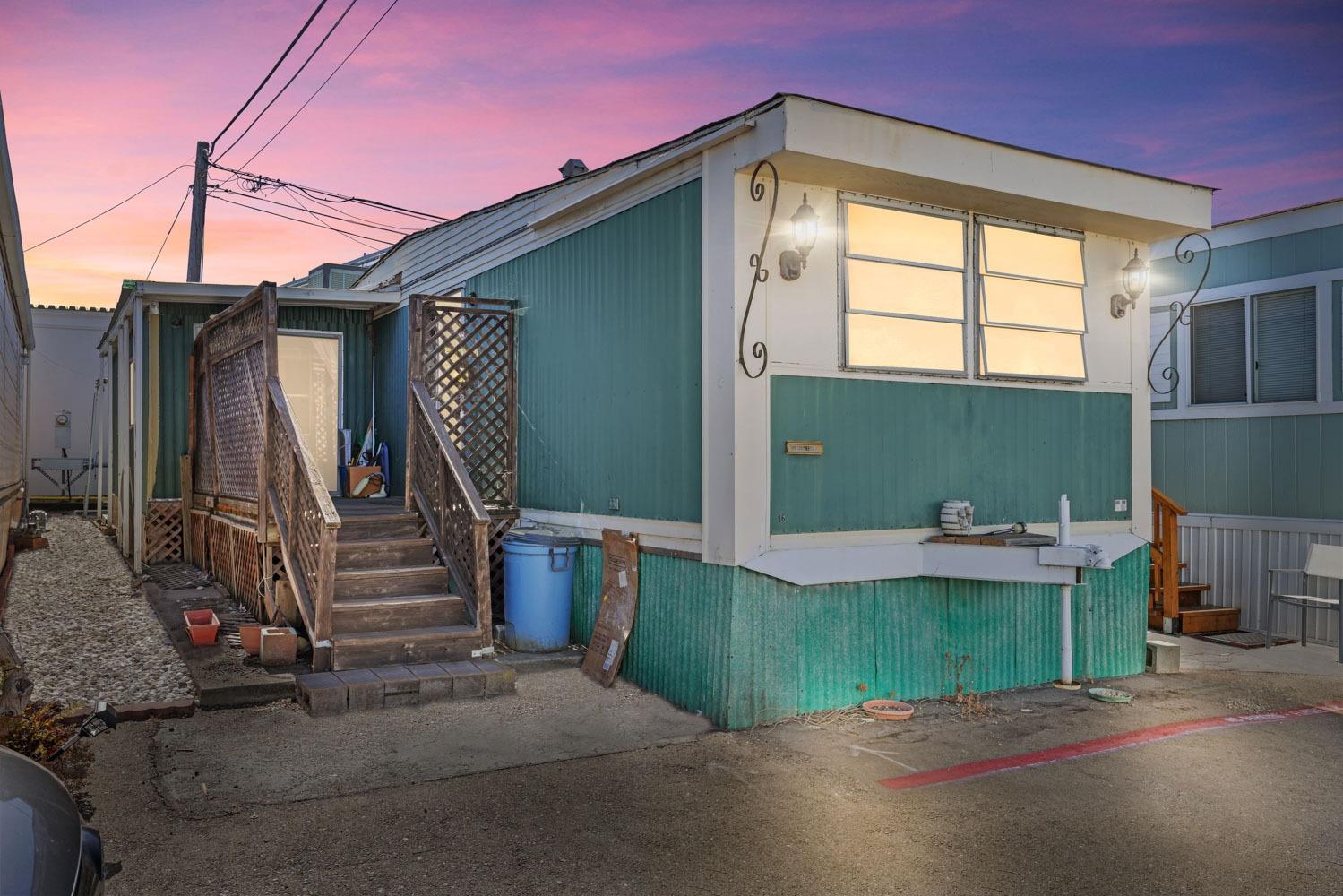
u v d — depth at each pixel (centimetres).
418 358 812
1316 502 881
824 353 616
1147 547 777
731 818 443
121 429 1193
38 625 777
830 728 585
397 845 405
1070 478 739
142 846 398
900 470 651
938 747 557
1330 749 566
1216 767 530
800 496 604
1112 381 763
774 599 594
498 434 844
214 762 495
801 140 544
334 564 638
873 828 437
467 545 715
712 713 586
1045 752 554
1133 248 780
